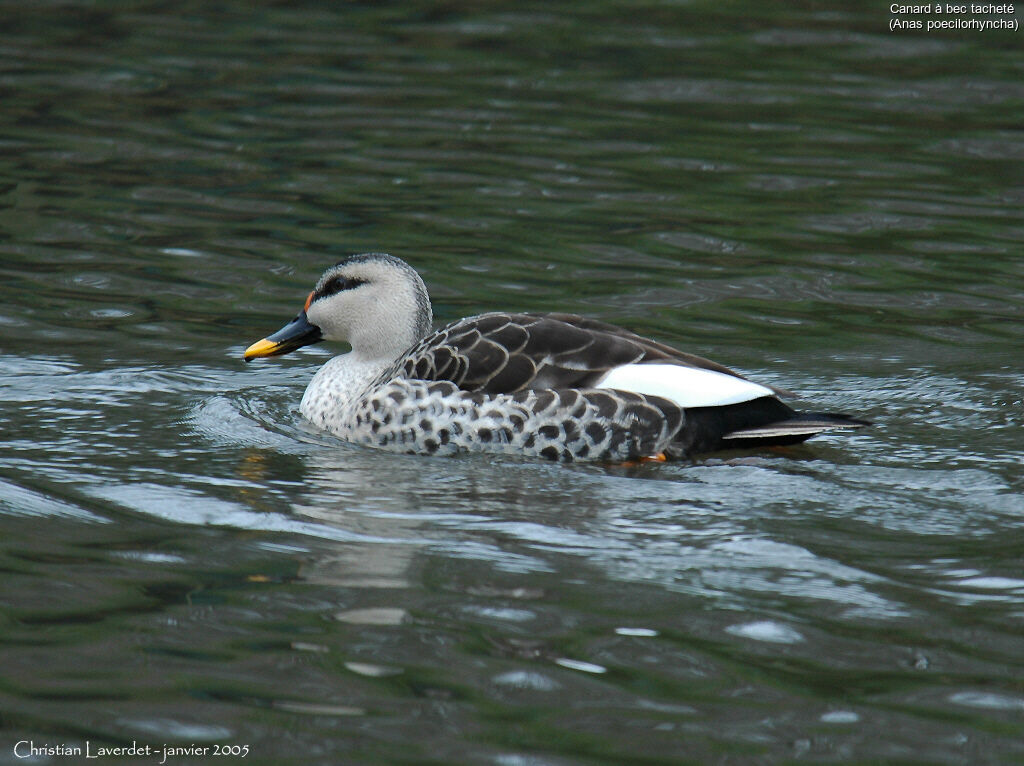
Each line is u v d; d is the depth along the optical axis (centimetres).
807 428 1109
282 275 1633
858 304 1565
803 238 1756
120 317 1507
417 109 2250
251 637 835
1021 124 2180
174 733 738
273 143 2084
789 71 2459
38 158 1992
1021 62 2505
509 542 973
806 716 757
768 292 1598
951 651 823
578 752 724
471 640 834
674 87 2370
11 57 2486
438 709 763
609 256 1692
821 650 826
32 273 1614
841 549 963
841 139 2117
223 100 2281
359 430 1189
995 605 880
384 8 2894
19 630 838
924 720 753
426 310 1297
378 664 807
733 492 1064
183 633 839
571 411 1126
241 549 960
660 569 932
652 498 1054
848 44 2634
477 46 2623
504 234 1756
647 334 1476
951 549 963
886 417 1245
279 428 1230
